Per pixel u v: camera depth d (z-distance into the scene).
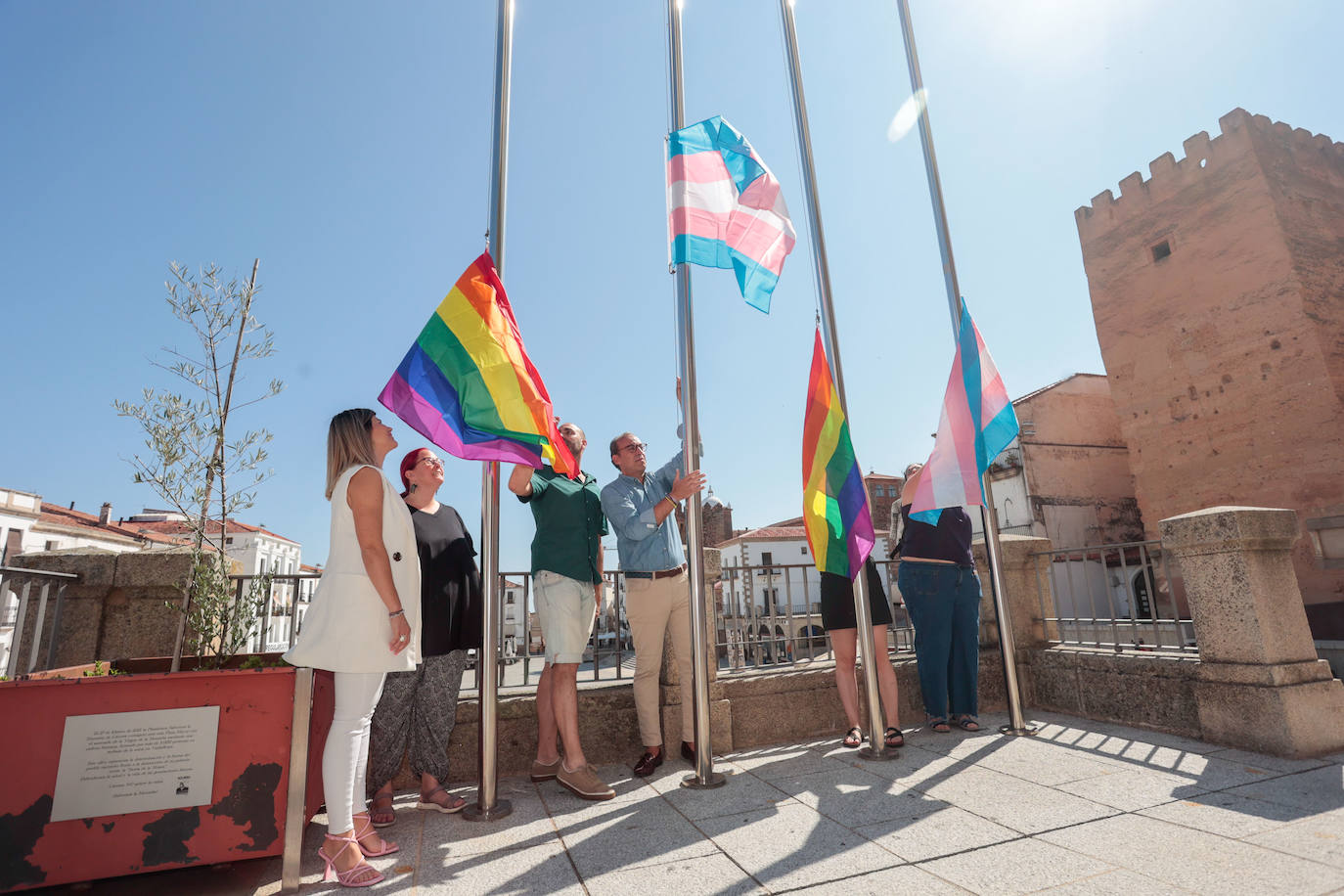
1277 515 4.14
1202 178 23.81
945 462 4.77
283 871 2.71
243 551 51.97
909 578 5.04
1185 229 24.28
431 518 3.92
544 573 3.99
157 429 3.57
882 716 4.34
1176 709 4.49
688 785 3.92
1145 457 24.84
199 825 2.69
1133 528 27.59
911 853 2.77
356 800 3.04
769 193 4.98
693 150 4.79
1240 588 4.09
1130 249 26.02
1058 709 5.44
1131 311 25.80
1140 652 4.89
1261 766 3.66
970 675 5.02
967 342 5.28
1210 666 4.23
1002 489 28.11
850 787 3.72
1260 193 22.14
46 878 2.52
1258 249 22.12
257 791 2.76
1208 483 22.88
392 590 2.90
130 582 4.08
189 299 3.79
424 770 3.71
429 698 3.72
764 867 2.71
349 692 2.88
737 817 3.34
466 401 3.70
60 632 3.99
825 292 4.93
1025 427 27.36
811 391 4.72
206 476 3.72
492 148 4.28
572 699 3.88
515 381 3.78
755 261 4.75
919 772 3.95
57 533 35.41
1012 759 4.11
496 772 3.59
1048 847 2.75
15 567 3.75
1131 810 3.13
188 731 2.74
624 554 4.52
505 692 4.66
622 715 4.66
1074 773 3.76
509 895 2.57
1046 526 26.52
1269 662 3.94
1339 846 2.59
